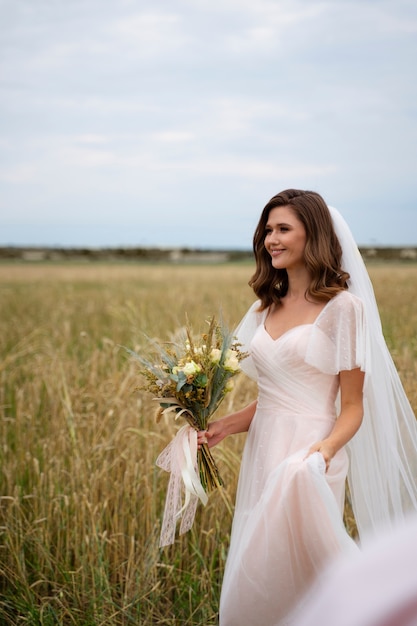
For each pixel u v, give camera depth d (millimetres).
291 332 2803
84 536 3600
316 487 2490
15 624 3271
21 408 5293
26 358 8273
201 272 30797
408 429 2924
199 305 12094
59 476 4184
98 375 6551
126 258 70250
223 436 3049
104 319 12219
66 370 6625
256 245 3037
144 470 4152
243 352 3035
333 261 2811
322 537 2480
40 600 3430
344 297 2740
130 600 3418
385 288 14180
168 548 3783
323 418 2752
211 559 3635
